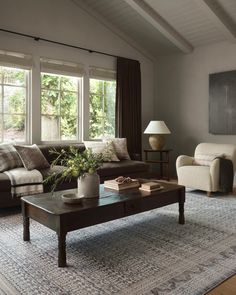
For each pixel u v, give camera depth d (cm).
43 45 495
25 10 473
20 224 323
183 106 621
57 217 228
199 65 590
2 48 452
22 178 362
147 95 660
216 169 441
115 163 484
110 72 587
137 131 618
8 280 209
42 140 509
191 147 611
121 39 603
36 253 251
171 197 313
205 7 451
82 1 532
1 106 464
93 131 578
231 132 539
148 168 514
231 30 502
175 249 260
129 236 290
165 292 193
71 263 233
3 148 402
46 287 199
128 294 191
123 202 266
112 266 229
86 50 549
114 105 605
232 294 192
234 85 534
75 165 272
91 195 275
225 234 295
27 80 486
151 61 667
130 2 483
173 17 517
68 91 540
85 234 296
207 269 223
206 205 401
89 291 194
